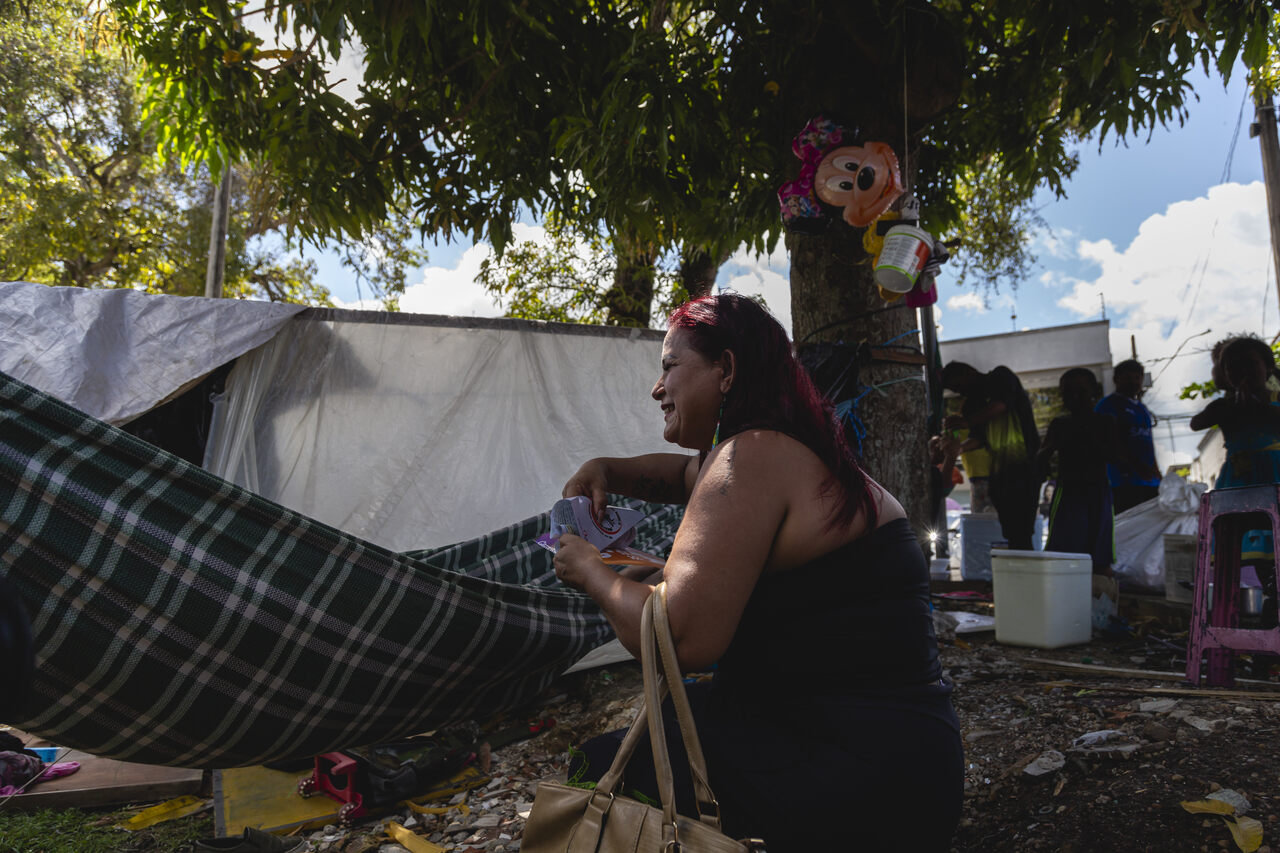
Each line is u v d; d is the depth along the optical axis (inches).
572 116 181.8
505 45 171.5
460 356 190.4
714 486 55.5
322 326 179.3
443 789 134.5
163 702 75.9
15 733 165.0
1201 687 133.1
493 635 93.0
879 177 154.0
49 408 71.5
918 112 172.6
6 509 69.8
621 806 53.9
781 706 57.6
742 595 53.2
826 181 156.8
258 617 78.4
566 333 199.6
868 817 53.4
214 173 209.8
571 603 107.5
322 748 86.3
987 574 274.4
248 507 78.7
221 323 167.8
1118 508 268.8
